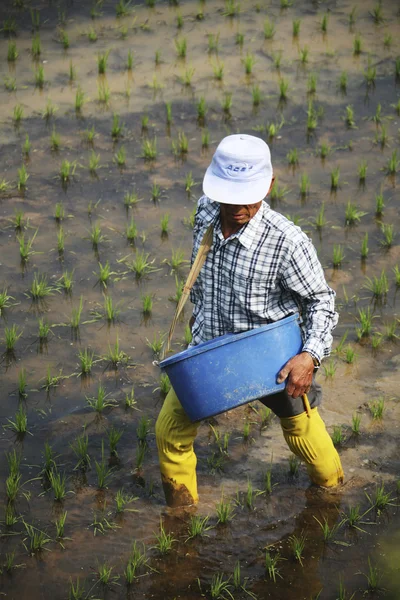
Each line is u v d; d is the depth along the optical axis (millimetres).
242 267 3748
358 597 4039
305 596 4059
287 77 10070
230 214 3664
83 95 9680
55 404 5484
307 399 4082
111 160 8492
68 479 4848
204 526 4469
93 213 7660
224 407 3842
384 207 7695
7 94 9719
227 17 11711
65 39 10789
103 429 5266
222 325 3949
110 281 6766
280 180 8164
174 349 5988
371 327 6164
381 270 6844
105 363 5867
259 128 8969
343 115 9266
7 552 4328
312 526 4473
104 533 4457
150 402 5500
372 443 5070
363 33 11164
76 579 4172
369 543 4363
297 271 3727
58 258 7035
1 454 5043
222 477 4844
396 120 9164
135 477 4867
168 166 8398
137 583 4141
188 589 4109
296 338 3814
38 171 8297
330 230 7375
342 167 8344
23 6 12062
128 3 12109
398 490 4688
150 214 7645
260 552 4320
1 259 7008
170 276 6832
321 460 4477
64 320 6316
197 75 10141
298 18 11656
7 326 6238
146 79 10047
